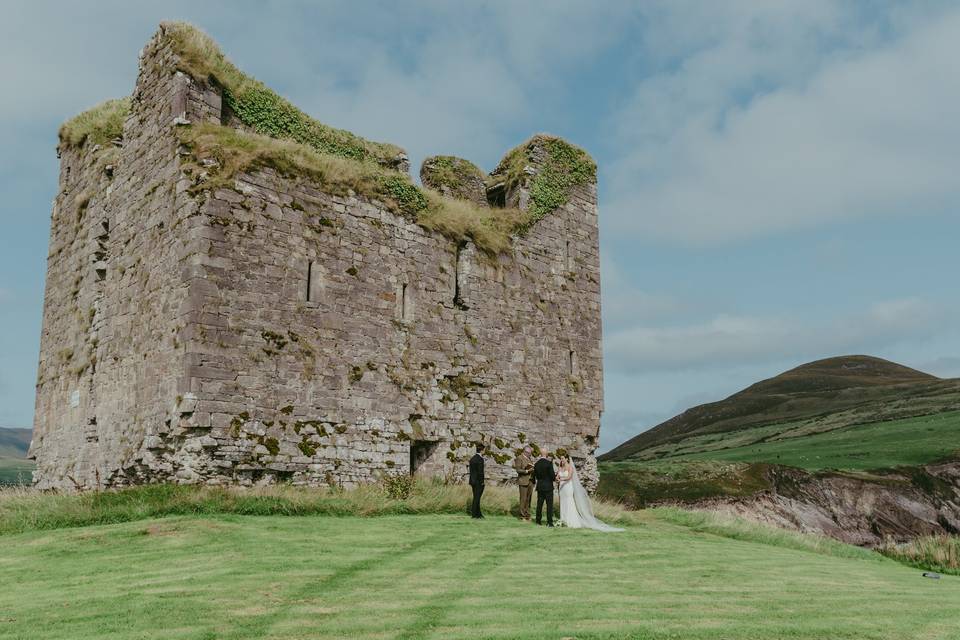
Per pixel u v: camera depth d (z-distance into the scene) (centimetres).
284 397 1998
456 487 2184
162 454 1917
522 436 2575
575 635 839
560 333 2777
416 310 2361
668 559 1466
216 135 2036
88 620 910
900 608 1080
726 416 12306
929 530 4519
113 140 2491
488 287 2573
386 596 1030
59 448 2408
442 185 2830
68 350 2445
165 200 2039
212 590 1062
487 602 1002
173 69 2108
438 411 2356
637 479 4384
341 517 1819
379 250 2297
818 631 897
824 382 13675
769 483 4431
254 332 1966
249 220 2005
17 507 1783
